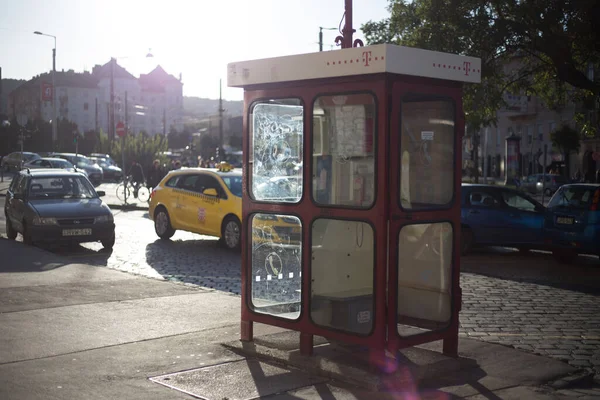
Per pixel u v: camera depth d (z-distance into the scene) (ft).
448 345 22.02
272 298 22.79
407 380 19.47
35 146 265.75
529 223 50.14
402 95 19.84
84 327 25.17
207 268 42.22
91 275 36.09
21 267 38.11
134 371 20.24
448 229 21.71
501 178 210.79
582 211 46.34
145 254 48.57
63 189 51.72
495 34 56.54
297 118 22.03
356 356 21.67
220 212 50.72
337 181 20.89
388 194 19.62
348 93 20.22
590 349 24.36
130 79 502.79
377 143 19.56
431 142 21.26
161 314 27.45
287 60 21.38
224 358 21.75
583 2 52.80
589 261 49.49
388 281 19.86
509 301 33.17
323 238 21.33
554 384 20.03
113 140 199.11
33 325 25.29
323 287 21.35
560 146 164.25
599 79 65.82
